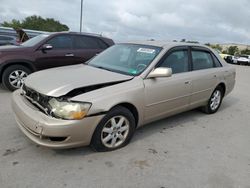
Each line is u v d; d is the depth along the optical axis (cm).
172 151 393
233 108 664
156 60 421
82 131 329
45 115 321
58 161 340
